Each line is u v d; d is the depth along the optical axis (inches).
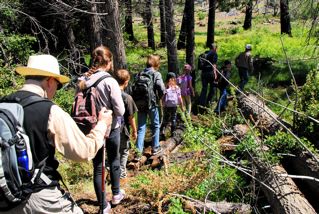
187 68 413.4
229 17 1524.4
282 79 588.1
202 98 468.1
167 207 181.8
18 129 92.7
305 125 243.0
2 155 89.7
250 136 221.3
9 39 396.5
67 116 100.6
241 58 511.5
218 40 1075.9
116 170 183.9
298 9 435.8
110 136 175.3
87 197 205.0
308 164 204.5
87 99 161.0
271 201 183.6
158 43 1114.1
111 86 163.8
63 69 425.7
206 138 229.1
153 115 282.2
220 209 180.7
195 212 168.9
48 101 99.4
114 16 359.9
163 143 314.0
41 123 96.2
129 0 636.7
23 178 93.3
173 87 351.3
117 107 164.9
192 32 577.9
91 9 426.6
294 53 731.4
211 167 201.0
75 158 99.8
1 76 331.0
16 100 97.7
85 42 766.5
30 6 539.8
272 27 1205.7
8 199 92.3
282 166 211.3
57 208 101.7
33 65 104.0
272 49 802.8
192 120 369.1
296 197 176.7
